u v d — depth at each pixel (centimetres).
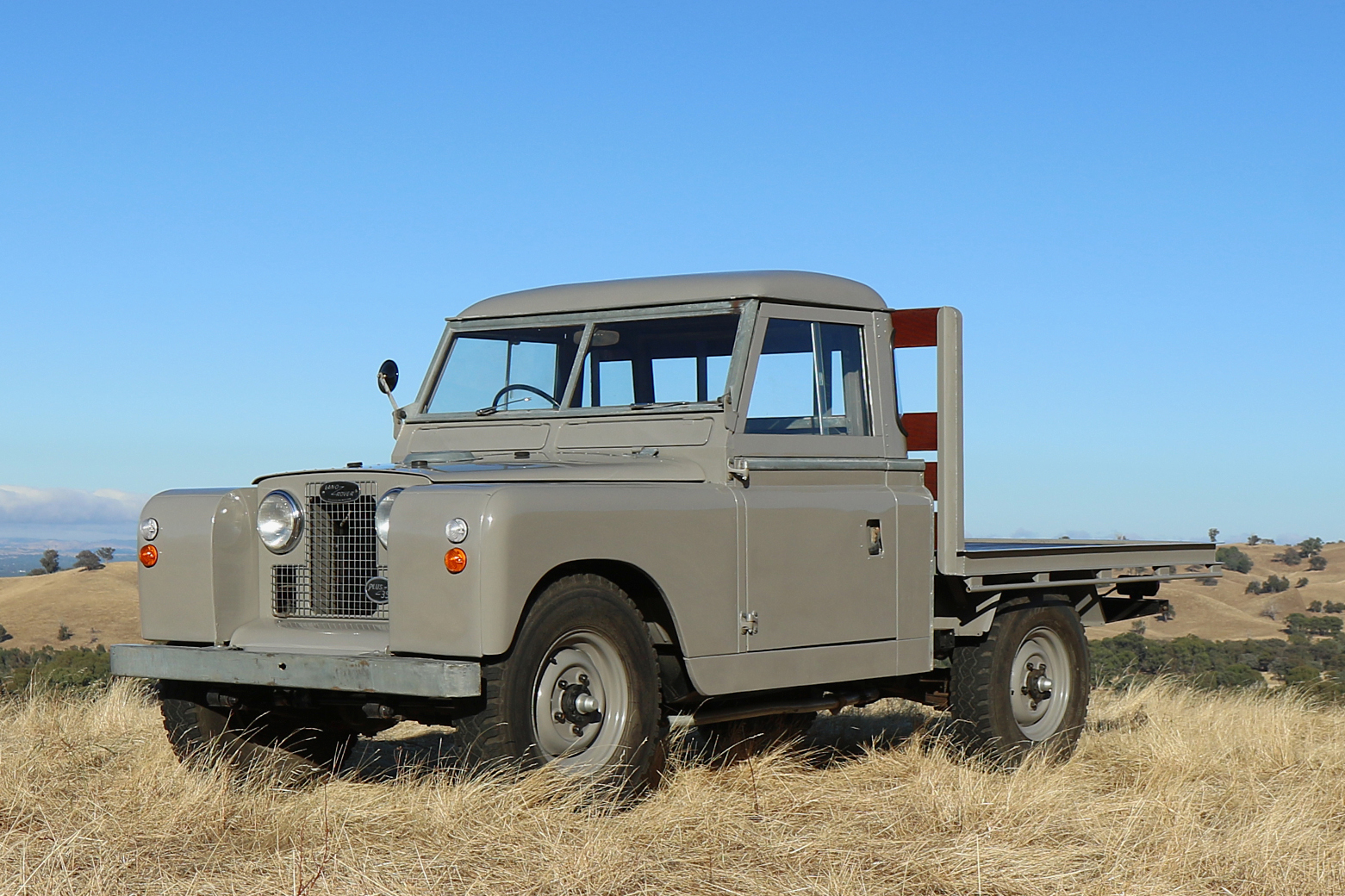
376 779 650
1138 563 823
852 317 690
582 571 561
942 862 483
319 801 538
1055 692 777
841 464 666
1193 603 7806
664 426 633
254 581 602
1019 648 746
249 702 618
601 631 557
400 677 517
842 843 511
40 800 547
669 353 648
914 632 689
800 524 632
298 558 591
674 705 614
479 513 512
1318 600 7844
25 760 629
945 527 695
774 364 645
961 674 728
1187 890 468
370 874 444
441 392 703
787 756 679
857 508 661
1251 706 962
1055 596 782
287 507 587
